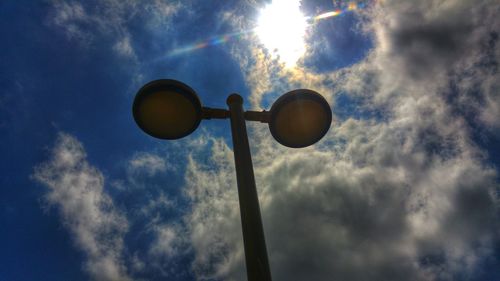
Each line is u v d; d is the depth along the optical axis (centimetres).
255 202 263
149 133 393
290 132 400
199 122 391
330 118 398
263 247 238
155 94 371
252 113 388
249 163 294
